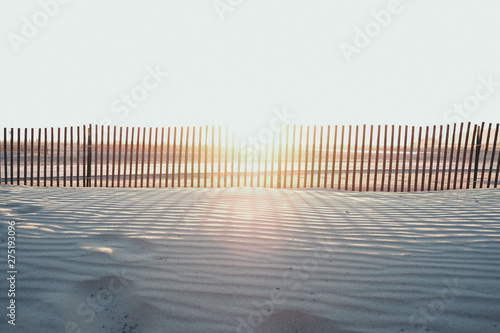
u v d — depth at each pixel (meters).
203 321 1.92
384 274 2.43
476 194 5.77
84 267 2.47
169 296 2.13
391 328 1.85
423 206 4.61
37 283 2.25
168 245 2.89
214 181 11.15
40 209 4.14
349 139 8.03
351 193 6.20
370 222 3.71
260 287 2.24
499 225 3.54
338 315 1.96
